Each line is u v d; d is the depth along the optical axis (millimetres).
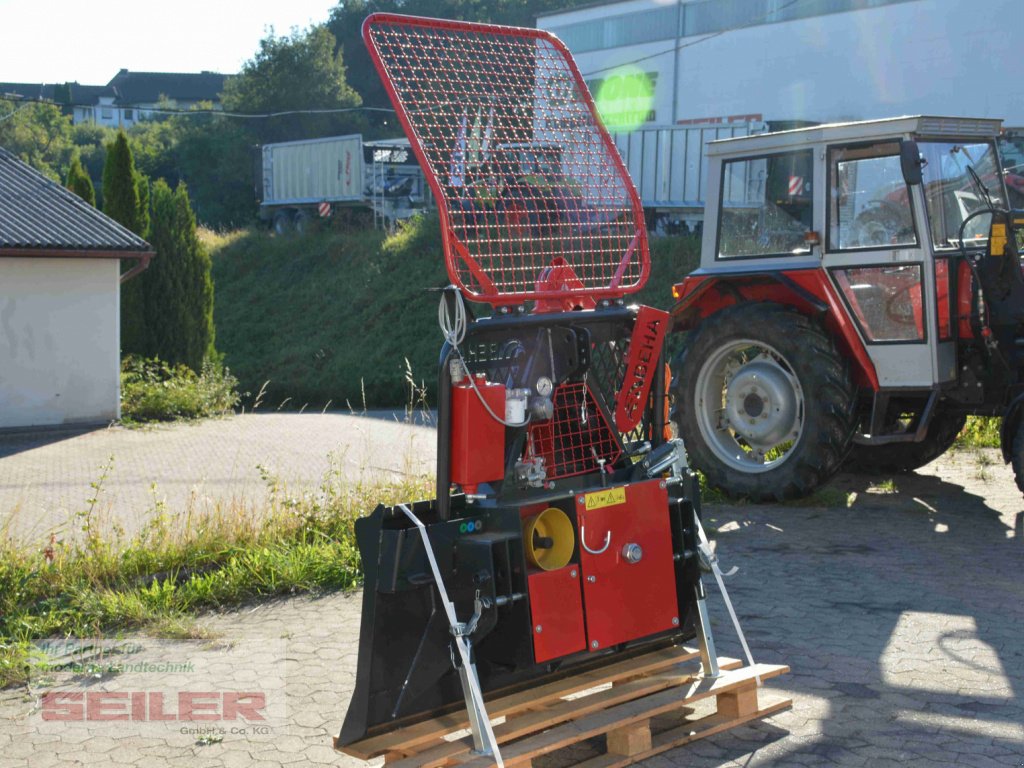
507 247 4156
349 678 4836
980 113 26844
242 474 10867
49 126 86875
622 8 36344
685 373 8578
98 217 16859
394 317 28203
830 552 6863
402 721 3701
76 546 6703
